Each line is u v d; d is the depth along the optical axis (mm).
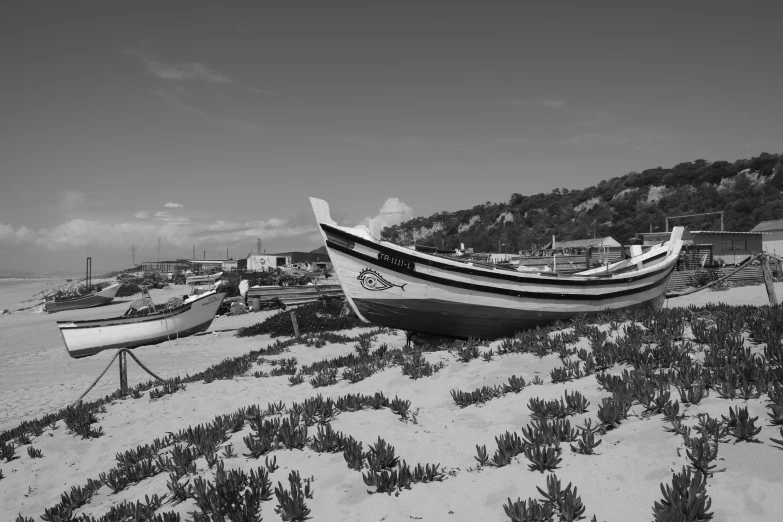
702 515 3447
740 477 3758
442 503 4328
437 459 5223
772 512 3371
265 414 7742
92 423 9367
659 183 119750
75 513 5812
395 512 4305
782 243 37125
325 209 10789
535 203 148375
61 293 56500
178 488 5340
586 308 11867
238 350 20547
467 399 6844
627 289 12641
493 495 4301
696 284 25078
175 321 24609
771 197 91188
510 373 7648
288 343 17391
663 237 37156
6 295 90562
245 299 34844
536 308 11227
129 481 6285
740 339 6562
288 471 5355
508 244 122875
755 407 4656
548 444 4902
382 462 5137
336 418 6973
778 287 21344
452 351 9672
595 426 5102
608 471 4266
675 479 3715
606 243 30891
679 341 7297
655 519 3484
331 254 10797
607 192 129500
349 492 4758
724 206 95312
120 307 49500
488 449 5242
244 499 4801
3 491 6961
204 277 65125
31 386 15891
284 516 4418
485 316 10969
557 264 31250
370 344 15445
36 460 7941
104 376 16719
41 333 33531
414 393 7855
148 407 9836
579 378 6723
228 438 6926
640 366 6344
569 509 3744
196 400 9719
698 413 4793
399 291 10719
